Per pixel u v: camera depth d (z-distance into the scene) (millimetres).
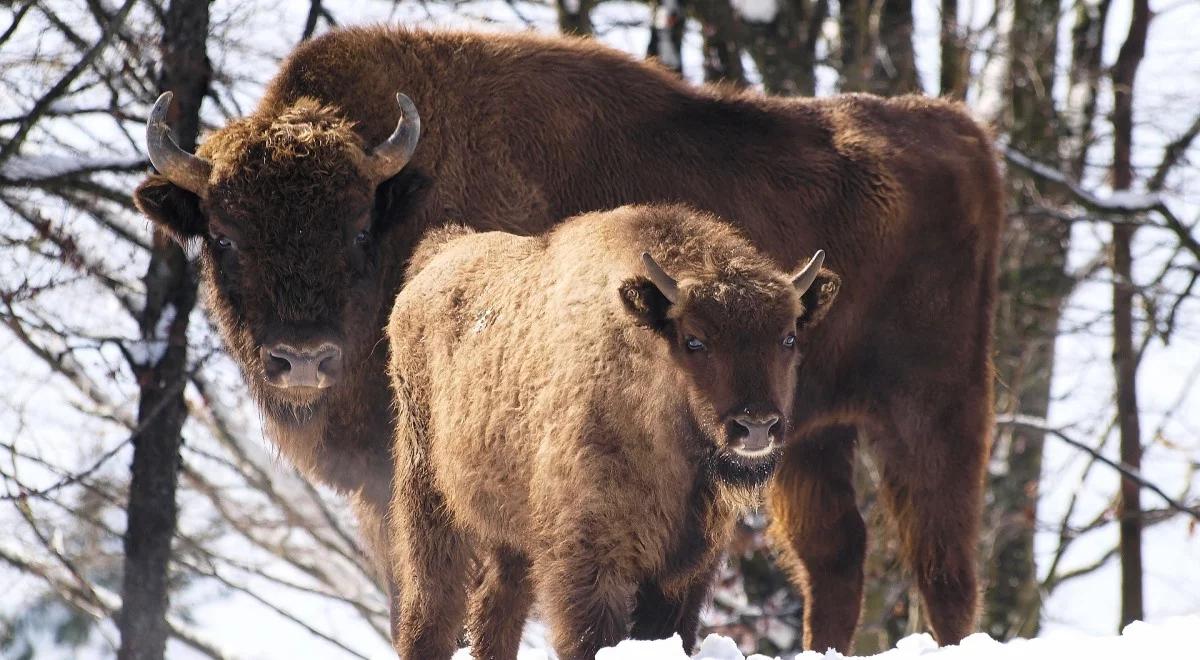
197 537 58656
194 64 40594
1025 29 65250
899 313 33250
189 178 28016
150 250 42062
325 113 29234
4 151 38812
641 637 22516
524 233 30859
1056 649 19938
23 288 39531
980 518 33469
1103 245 65750
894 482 33562
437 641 24703
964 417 33344
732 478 21406
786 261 32438
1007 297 61781
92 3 42438
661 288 20844
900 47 63438
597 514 21297
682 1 56844
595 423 21375
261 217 27312
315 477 30406
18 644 64750
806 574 34125
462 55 31484
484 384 23375
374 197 28641
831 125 33906
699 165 32344
